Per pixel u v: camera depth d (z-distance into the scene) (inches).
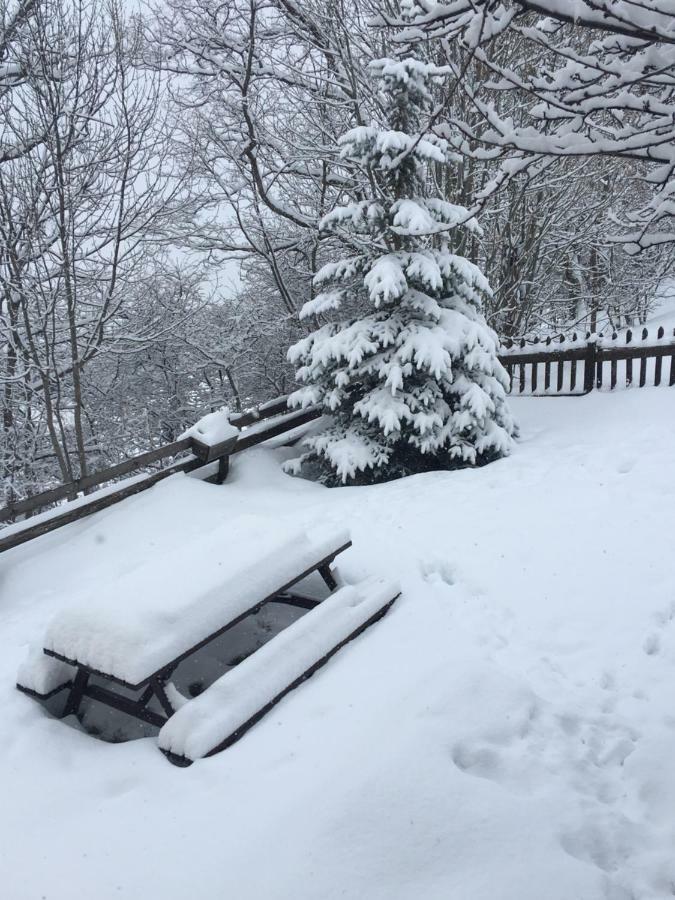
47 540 259.4
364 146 301.7
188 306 578.6
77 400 403.2
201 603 138.3
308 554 163.8
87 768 127.1
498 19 110.4
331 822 104.5
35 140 364.5
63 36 357.4
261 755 122.1
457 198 408.2
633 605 169.2
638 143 113.4
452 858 100.8
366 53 430.6
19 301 430.3
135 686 123.6
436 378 288.4
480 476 271.4
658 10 92.6
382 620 166.4
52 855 106.5
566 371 431.2
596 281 688.4
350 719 128.1
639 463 252.7
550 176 466.9
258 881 97.0
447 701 130.6
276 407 339.9
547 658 154.8
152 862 102.7
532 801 112.2
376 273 286.8
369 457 295.6
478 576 189.2
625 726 133.9
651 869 103.7
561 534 205.9
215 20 459.8
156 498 277.6
